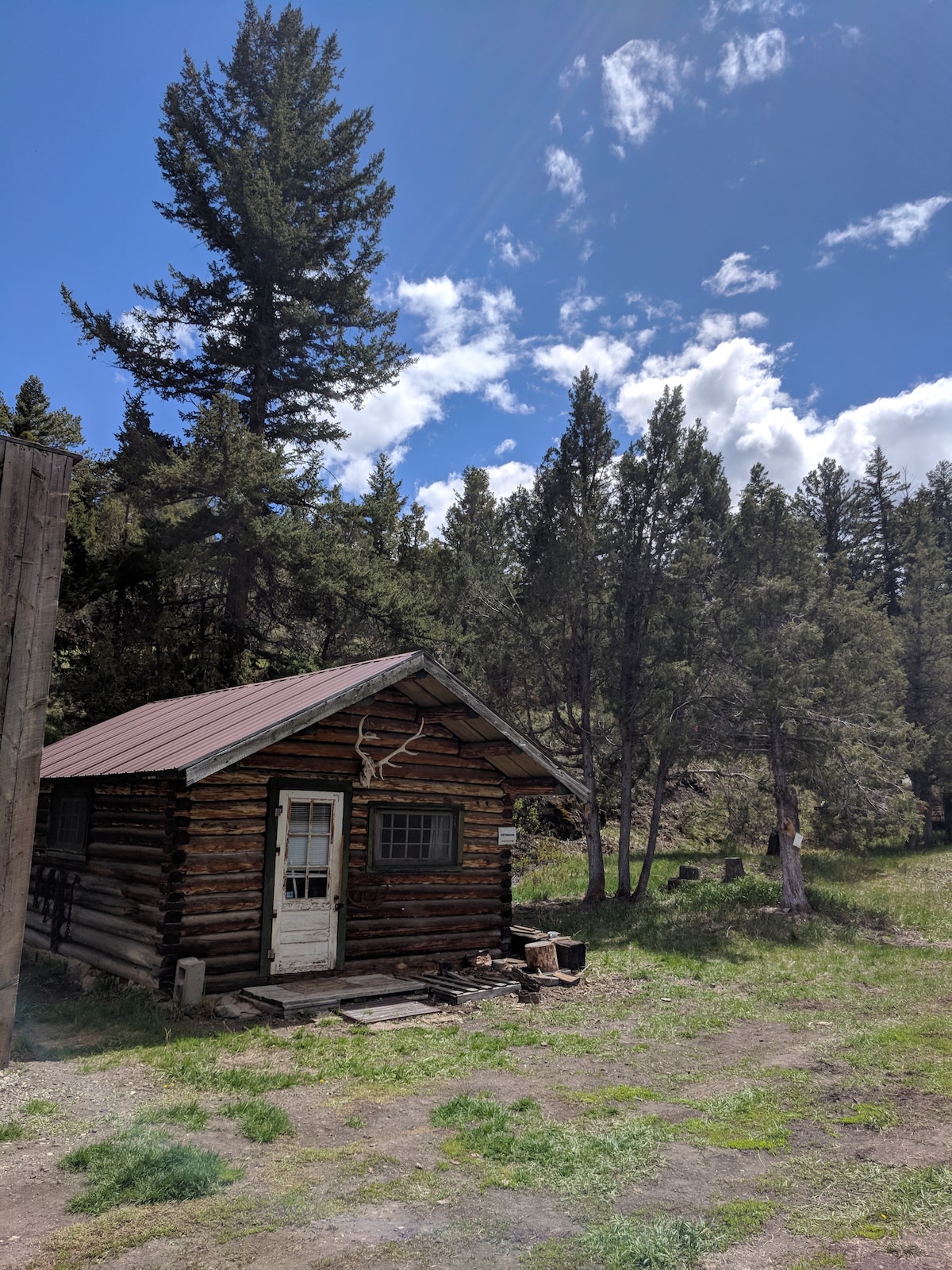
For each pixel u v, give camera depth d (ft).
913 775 108.37
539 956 37.55
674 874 76.18
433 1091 21.89
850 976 41.29
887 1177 16.57
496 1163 16.98
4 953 17.92
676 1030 29.71
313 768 34.96
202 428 63.93
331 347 81.61
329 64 86.63
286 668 75.66
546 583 63.62
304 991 31.04
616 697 64.90
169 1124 18.51
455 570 70.85
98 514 77.00
